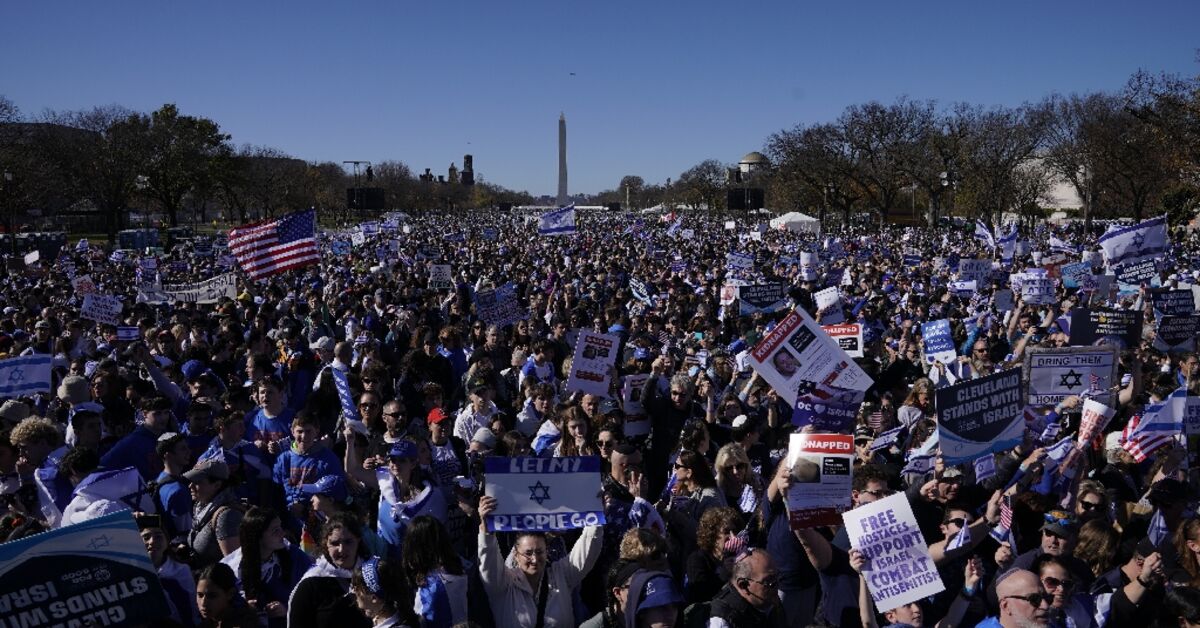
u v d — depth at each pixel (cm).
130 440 837
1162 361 1277
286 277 2925
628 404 1002
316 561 612
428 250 4303
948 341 1347
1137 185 5834
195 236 7650
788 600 616
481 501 588
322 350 1213
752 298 1873
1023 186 7412
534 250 5047
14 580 448
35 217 8794
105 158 7225
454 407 1197
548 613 595
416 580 563
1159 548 669
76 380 954
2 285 2912
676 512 719
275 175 9738
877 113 7788
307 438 780
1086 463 799
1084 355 856
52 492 724
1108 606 569
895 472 732
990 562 630
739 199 8106
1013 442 659
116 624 465
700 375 1048
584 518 587
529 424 1072
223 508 659
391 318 1831
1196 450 834
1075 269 2264
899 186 8044
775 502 625
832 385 759
